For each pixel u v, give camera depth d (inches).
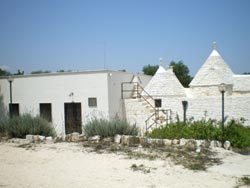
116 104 816.3
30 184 263.9
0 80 923.4
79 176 289.3
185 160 356.8
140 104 823.1
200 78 951.0
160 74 925.2
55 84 840.9
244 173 304.2
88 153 400.5
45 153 403.5
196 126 501.0
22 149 435.5
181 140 449.7
